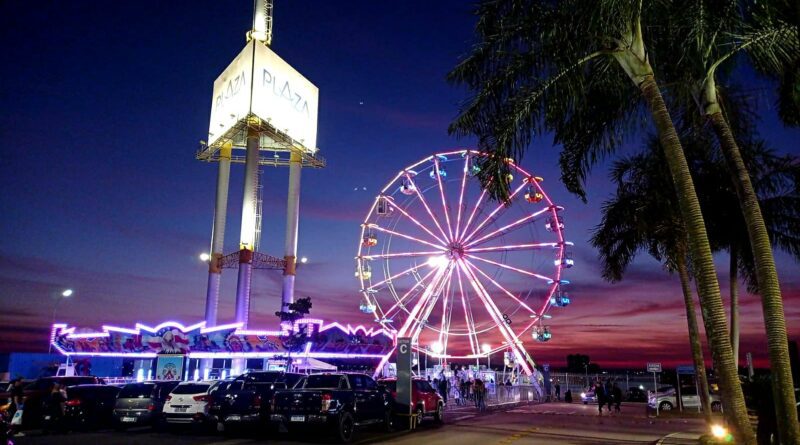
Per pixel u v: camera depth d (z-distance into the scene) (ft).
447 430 75.61
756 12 41.32
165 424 73.05
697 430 78.84
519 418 97.35
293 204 193.26
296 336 141.59
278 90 193.67
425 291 148.15
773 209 72.49
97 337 146.51
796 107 47.44
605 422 90.58
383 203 153.89
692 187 41.60
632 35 44.68
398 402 74.79
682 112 60.23
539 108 49.37
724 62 51.19
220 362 151.94
